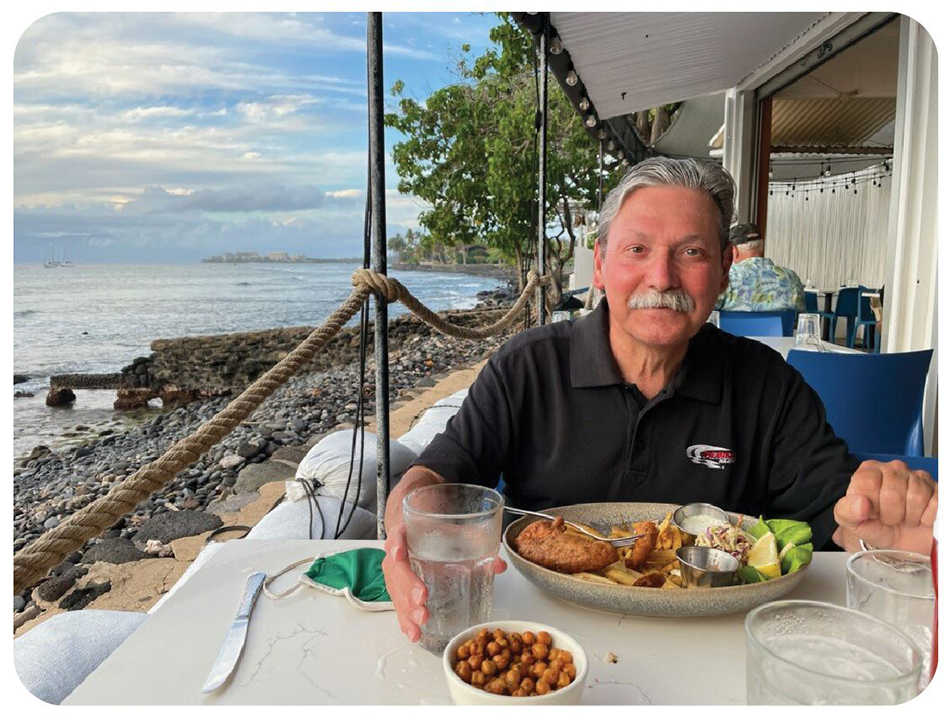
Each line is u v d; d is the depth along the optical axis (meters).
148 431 12.59
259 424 9.02
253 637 0.91
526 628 0.78
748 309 4.79
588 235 17.27
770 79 7.03
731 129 7.78
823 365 2.70
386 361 2.23
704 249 1.36
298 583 1.05
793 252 14.16
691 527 1.15
